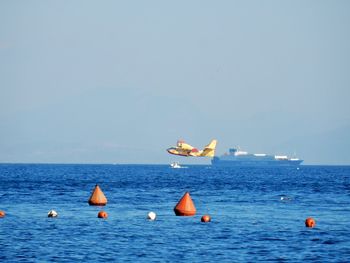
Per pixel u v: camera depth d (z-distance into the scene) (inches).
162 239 4335.6
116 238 4355.3
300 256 3742.6
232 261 3575.3
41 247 3951.8
